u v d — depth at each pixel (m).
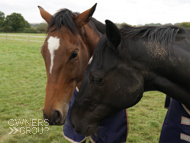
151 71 1.24
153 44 1.22
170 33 1.23
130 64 1.21
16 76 5.80
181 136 1.46
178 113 1.48
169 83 1.25
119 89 1.20
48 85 1.46
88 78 1.27
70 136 1.89
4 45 12.50
